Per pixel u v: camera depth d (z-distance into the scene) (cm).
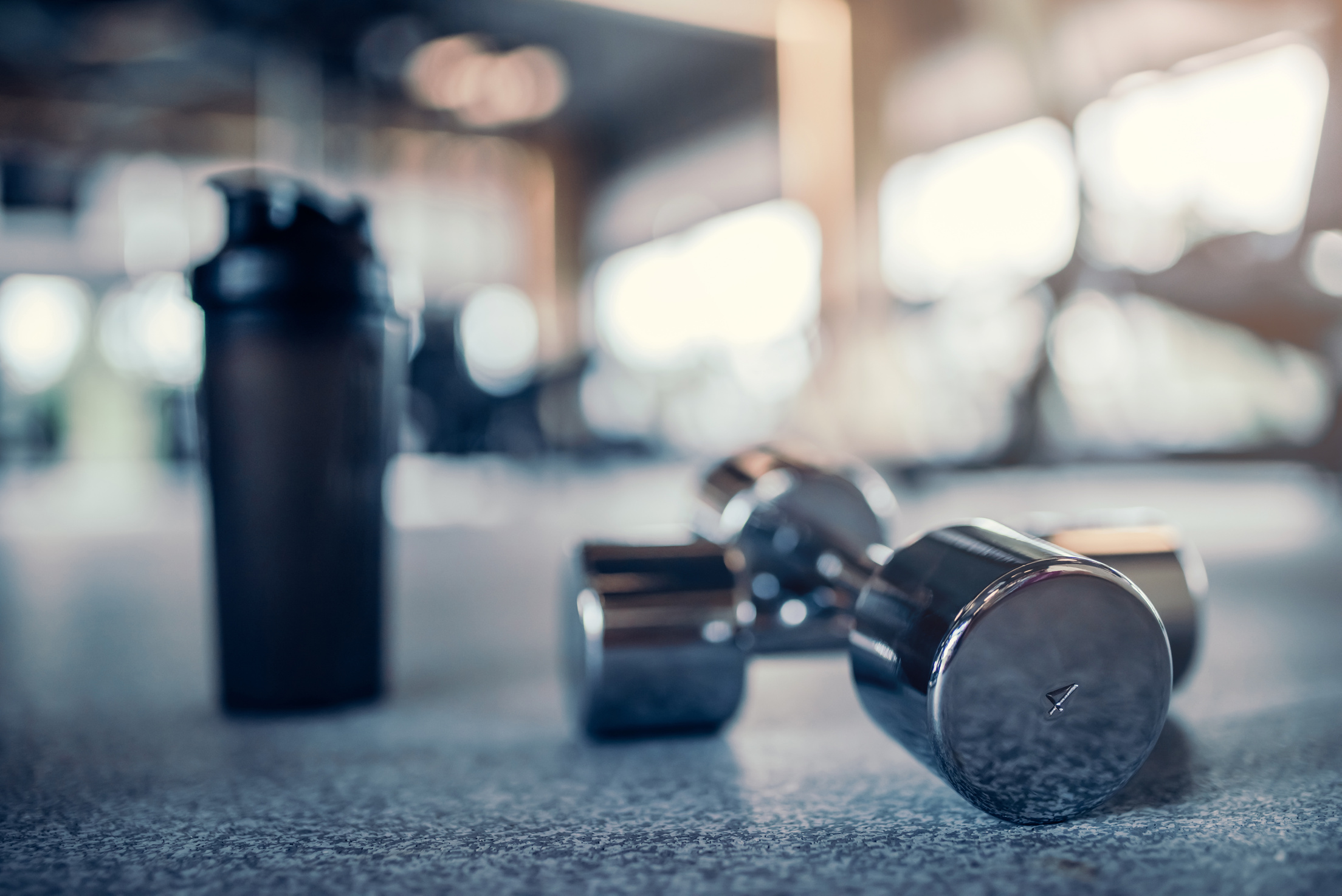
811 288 793
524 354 1315
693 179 1238
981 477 605
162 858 66
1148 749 66
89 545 334
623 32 1043
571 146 1336
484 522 422
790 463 107
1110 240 483
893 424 689
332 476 108
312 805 78
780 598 101
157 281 1188
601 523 401
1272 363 445
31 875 63
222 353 105
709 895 58
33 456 1184
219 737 100
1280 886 58
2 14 967
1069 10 660
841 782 82
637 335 1342
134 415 1195
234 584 108
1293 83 523
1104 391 531
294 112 1130
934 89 795
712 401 1102
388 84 1153
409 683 126
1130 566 97
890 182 791
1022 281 583
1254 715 100
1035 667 64
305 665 108
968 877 60
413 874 62
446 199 1298
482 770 87
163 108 1166
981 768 64
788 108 799
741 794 79
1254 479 573
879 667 71
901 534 284
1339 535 284
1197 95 576
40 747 97
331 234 106
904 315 709
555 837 69
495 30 1041
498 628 169
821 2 782
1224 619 158
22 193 1172
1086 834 67
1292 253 375
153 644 158
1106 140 628
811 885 59
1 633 169
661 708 92
